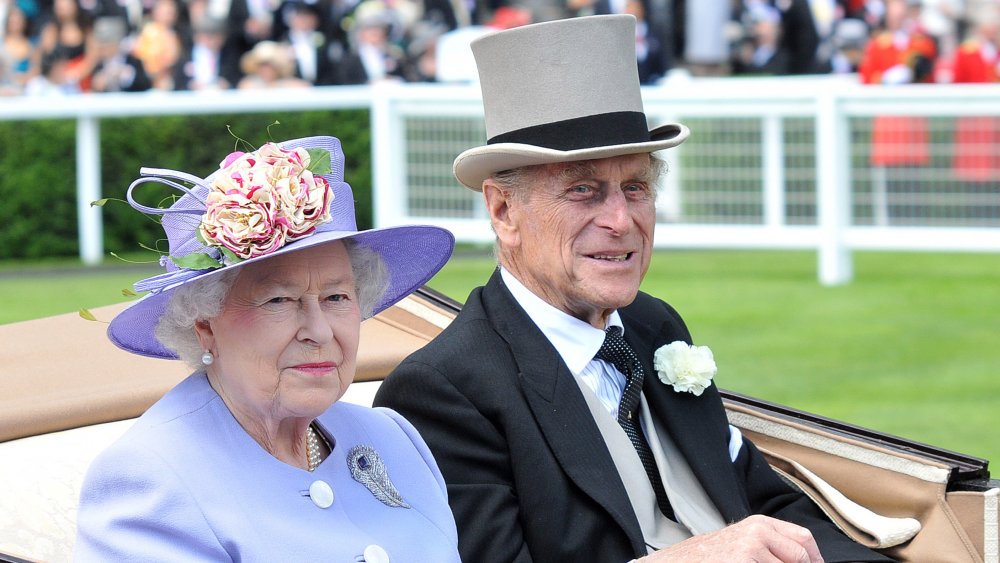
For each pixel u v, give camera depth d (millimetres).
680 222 10586
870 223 10523
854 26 14797
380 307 3078
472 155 3338
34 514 2939
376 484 2852
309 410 2684
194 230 2635
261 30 13289
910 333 9086
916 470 3471
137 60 13273
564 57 3309
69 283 10695
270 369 2660
